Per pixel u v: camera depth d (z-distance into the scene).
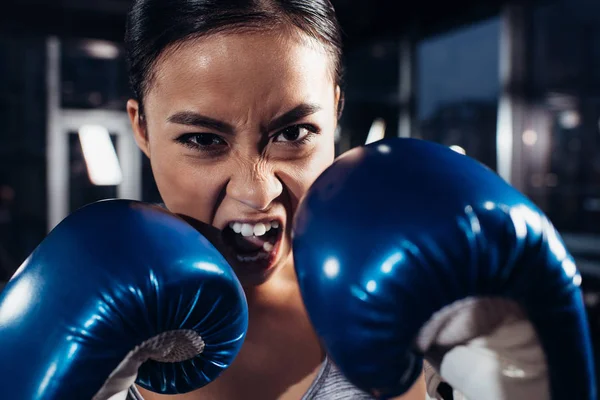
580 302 0.51
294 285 0.88
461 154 0.55
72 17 6.00
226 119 0.65
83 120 7.45
